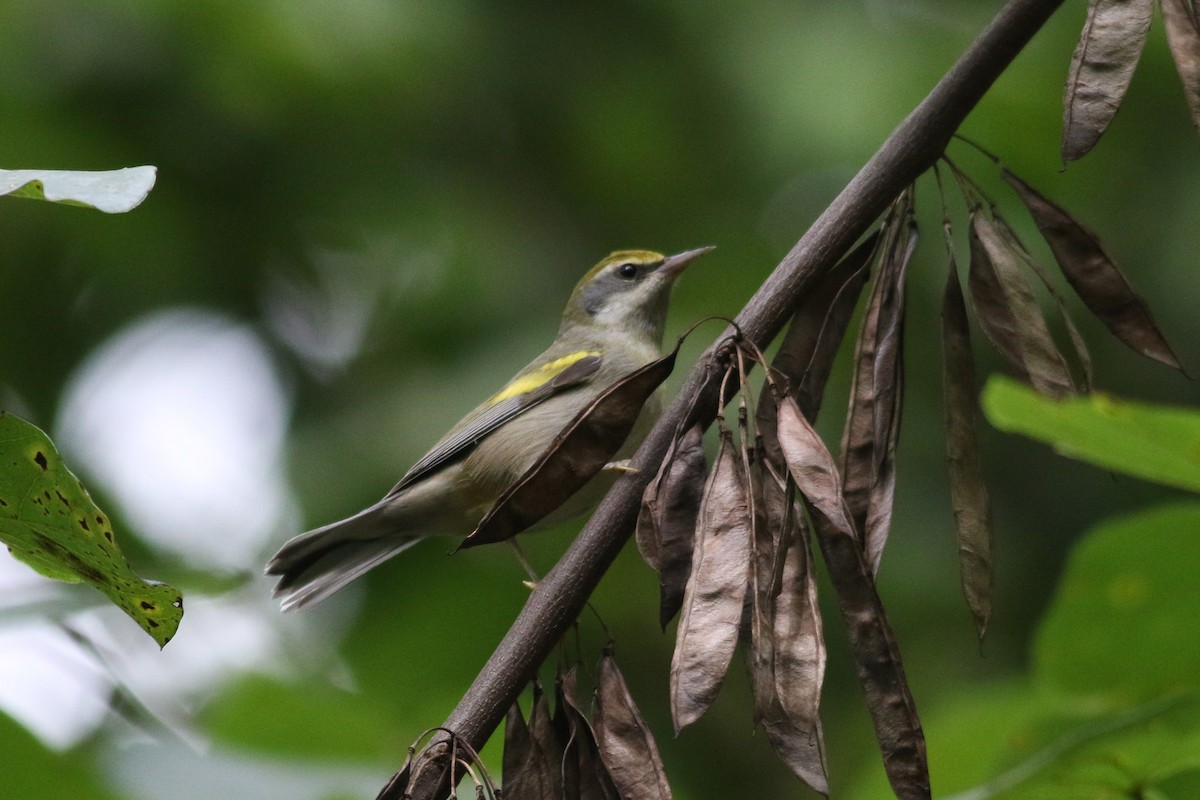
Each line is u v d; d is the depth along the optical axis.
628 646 11.83
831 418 12.07
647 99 13.90
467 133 14.01
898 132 4.73
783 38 13.74
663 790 4.18
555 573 4.57
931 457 12.27
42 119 12.82
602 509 4.61
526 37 13.70
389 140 13.61
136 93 12.81
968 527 4.52
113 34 12.49
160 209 13.48
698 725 11.77
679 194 14.05
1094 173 13.02
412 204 13.78
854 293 4.70
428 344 13.71
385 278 14.13
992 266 4.62
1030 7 4.57
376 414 12.97
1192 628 5.45
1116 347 12.38
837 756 10.89
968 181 4.71
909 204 4.70
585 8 13.94
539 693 4.44
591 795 4.25
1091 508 12.35
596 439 4.46
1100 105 4.27
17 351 14.05
